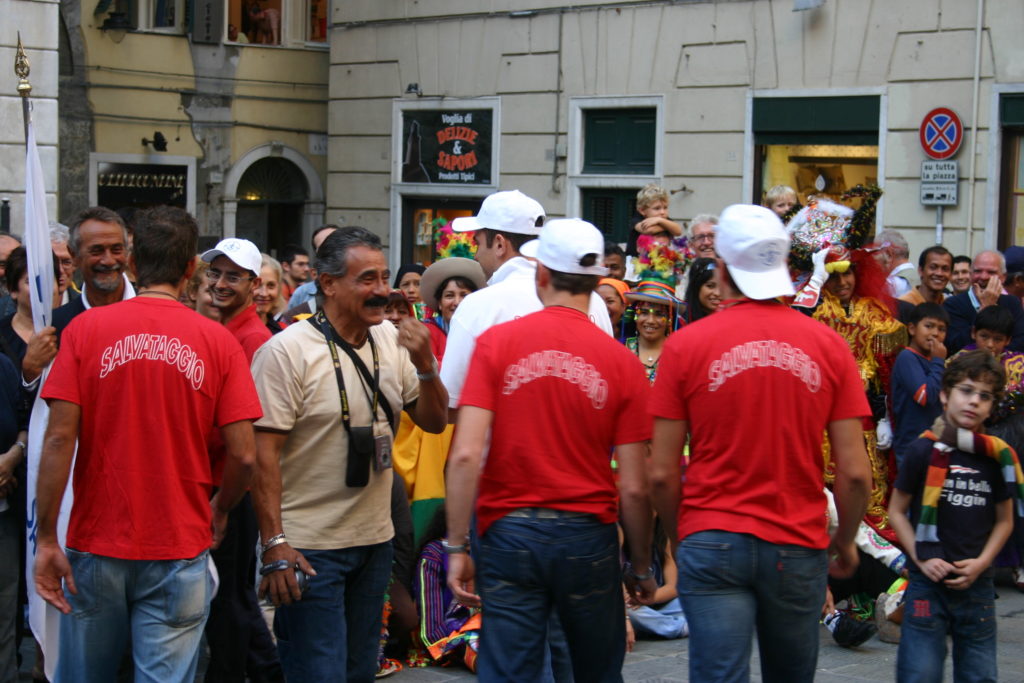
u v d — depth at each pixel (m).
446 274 7.64
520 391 4.57
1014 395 8.40
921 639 5.49
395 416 5.22
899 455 7.95
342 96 21.97
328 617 5.03
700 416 4.43
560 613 4.67
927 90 15.56
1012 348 9.86
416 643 7.03
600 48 18.58
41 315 5.99
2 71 14.95
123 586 4.65
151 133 23.31
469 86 20.23
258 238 25.20
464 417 4.59
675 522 4.65
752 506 4.35
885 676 6.82
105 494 4.63
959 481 5.38
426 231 21.27
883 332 8.00
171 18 23.42
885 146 15.93
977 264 10.15
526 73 19.48
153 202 23.52
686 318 7.60
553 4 19.06
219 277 6.41
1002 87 14.99
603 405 4.60
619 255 8.73
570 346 4.61
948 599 5.46
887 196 15.95
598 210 18.97
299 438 5.04
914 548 5.46
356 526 5.10
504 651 4.58
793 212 8.30
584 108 18.86
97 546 4.62
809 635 4.45
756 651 7.28
